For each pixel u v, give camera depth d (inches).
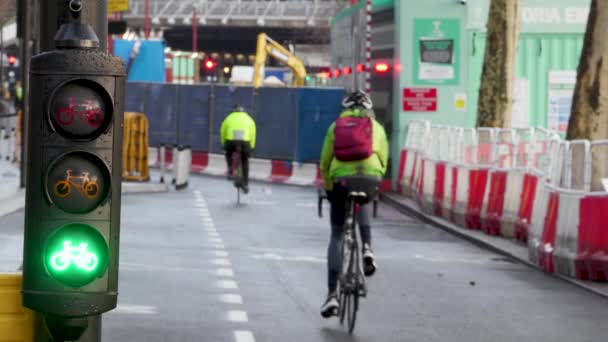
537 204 892.0
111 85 260.5
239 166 1515.7
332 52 2009.1
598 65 1038.4
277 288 735.7
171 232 1096.2
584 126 1045.2
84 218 258.5
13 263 740.0
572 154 821.2
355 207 593.3
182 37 7534.5
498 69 1542.8
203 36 7362.2
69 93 258.5
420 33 1636.3
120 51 2997.0
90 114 258.4
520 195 1027.9
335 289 592.4
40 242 257.4
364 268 601.9
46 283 256.1
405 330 588.4
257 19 6638.8
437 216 1272.1
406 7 1631.4
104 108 260.1
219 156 2174.0
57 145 258.1
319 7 6609.3
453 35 1638.8
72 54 258.1
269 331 575.5
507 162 1074.7
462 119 1642.5
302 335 567.2
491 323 615.2
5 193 1360.7
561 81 1690.5
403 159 1599.4
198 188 1785.2
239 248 973.2
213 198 1583.4
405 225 1248.2
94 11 288.4
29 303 257.4
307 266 858.8
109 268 259.4
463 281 789.2
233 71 5226.4
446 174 1240.2
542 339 568.7
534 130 1013.8
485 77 1552.7
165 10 6727.4
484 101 1552.7
